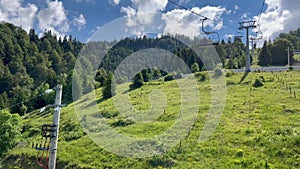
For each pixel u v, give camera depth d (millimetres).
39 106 47469
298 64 64062
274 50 67312
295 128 17859
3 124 26281
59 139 24703
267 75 36469
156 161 17188
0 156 25453
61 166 20125
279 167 14297
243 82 33406
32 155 23656
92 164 19016
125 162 18078
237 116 21875
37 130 29906
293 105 22844
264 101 24812
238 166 15016
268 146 16234
